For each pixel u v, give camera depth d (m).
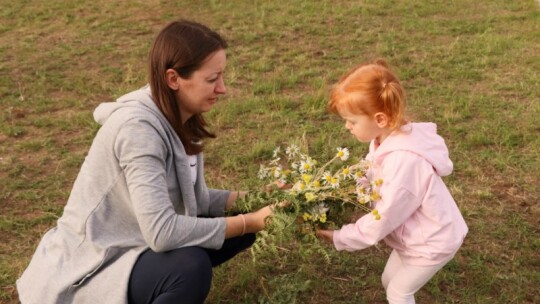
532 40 7.20
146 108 2.35
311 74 6.34
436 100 5.56
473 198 3.94
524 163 4.36
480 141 4.66
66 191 4.14
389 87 2.38
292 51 7.07
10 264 3.33
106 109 2.38
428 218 2.45
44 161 4.57
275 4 9.35
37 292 2.37
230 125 5.12
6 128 5.07
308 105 5.44
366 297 3.08
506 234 3.57
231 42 7.54
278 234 2.46
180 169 2.42
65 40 7.77
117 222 2.40
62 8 9.38
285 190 2.59
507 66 6.36
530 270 3.27
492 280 3.15
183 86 2.35
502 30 7.71
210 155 4.59
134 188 2.25
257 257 3.10
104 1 9.83
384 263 3.30
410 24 8.11
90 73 6.52
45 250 2.51
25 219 3.79
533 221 3.71
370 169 2.59
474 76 6.09
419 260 2.51
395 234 2.53
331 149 4.52
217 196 2.88
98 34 8.05
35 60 6.95
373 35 7.68
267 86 5.93
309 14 8.70
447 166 2.45
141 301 2.38
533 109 5.23
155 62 2.34
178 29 2.33
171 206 2.32
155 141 2.29
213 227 2.40
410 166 2.38
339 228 2.69
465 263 3.31
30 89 6.02
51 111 5.52
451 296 3.07
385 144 2.47
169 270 2.32
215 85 2.39
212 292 3.07
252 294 3.06
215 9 9.21
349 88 2.46
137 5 9.56
